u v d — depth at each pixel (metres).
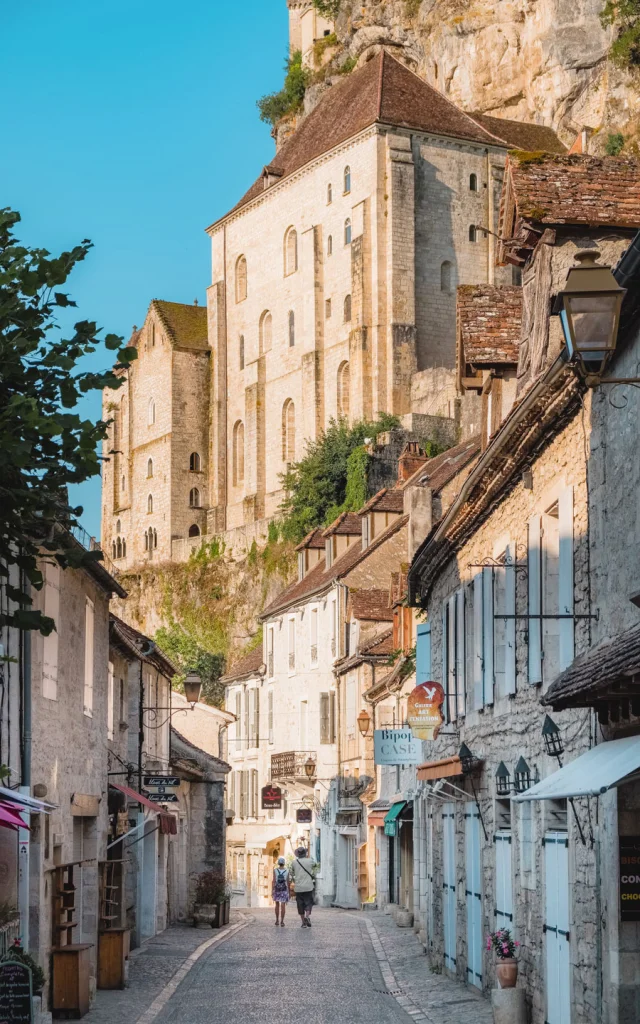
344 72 130.75
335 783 58.47
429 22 122.94
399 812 40.44
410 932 36.47
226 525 115.44
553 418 17.36
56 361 12.66
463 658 24.97
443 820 27.41
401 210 98.44
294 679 65.94
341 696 58.03
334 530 66.00
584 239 21.14
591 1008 15.27
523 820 19.08
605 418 15.70
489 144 101.69
